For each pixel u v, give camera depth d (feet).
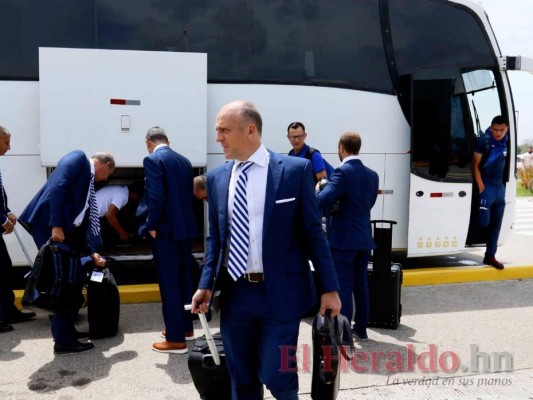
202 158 20.35
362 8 22.21
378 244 17.17
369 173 15.62
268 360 9.03
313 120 21.70
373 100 22.25
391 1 22.44
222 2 21.09
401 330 17.16
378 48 22.33
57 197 13.99
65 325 14.99
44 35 19.92
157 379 13.46
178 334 15.10
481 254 28.96
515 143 24.06
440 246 22.97
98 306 15.98
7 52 19.70
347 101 21.99
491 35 23.31
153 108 19.92
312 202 9.09
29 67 19.83
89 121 19.49
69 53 19.36
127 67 19.72
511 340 16.35
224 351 9.68
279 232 8.88
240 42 21.17
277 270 8.87
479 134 23.29
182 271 15.25
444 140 22.76
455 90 22.88
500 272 23.35
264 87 21.31
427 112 22.62
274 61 21.42
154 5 20.61
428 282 22.59
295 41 21.59
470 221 24.39
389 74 22.43
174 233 14.53
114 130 19.66
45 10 19.95
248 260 9.02
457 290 21.76
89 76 19.49
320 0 21.86
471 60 23.15
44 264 13.98
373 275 17.22
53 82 19.25
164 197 14.49
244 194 8.99
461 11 23.07
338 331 9.03
